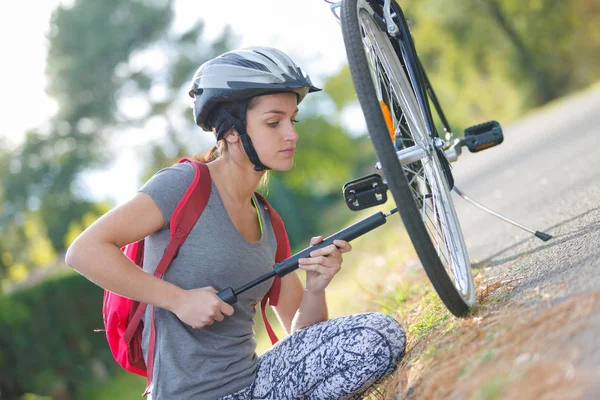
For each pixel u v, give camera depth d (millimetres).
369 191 2959
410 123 3359
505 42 29172
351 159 50406
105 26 42750
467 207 8188
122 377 15469
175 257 2740
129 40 42719
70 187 43125
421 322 3262
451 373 2250
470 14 29109
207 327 2746
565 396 1705
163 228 2740
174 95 43969
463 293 3002
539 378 1851
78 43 42438
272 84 2672
